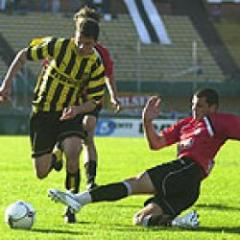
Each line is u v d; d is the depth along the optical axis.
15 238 26.03
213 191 45.84
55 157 32.34
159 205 29.12
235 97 147.88
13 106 134.25
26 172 59.09
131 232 27.89
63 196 28.56
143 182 28.98
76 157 30.83
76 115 30.52
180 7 174.62
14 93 134.62
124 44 163.50
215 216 33.91
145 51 161.38
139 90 145.12
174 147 99.88
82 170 59.88
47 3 168.88
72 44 29.86
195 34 168.88
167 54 161.50
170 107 145.50
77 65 29.86
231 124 29.41
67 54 29.77
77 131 31.00
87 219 31.83
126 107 143.62
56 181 50.84
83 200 28.78
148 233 27.69
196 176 29.11
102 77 30.38
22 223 28.34
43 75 31.06
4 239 25.86
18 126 134.12
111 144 106.31
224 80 153.50
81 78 30.17
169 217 29.17
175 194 29.17
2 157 77.75
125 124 137.62
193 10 174.62
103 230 28.44
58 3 169.25
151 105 29.08
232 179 55.06
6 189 45.00
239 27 172.12
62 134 31.00
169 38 167.00
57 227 29.12
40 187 46.47
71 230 28.36
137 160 75.38
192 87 147.25
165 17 171.62
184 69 157.12
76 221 30.92
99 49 40.88
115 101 42.06
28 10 166.88
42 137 31.11
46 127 31.09
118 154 84.56
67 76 30.17
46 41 30.03
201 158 29.38
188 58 160.88
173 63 159.12
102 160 74.94
